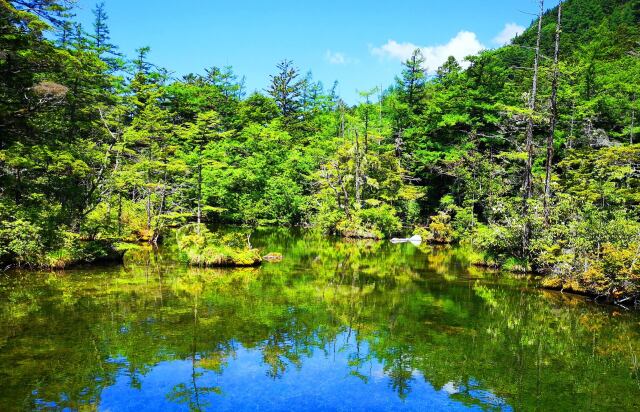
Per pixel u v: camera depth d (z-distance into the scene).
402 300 14.45
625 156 27.09
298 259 23.36
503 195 33.34
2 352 8.84
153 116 30.27
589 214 17.92
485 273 20.22
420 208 41.88
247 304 13.27
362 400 7.25
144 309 12.32
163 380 7.76
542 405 7.18
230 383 7.74
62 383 7.48
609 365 9.06
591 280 15.14
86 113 24.66
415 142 43.56
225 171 39.00
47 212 19.23
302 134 55.25
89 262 19.56
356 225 36.41
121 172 24.70
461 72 43.56
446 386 7.88
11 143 18.39
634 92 36.69
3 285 14.87
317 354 9.32
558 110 36.84
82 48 30.38
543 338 10.80
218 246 20.97
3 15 15.22
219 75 53.16
